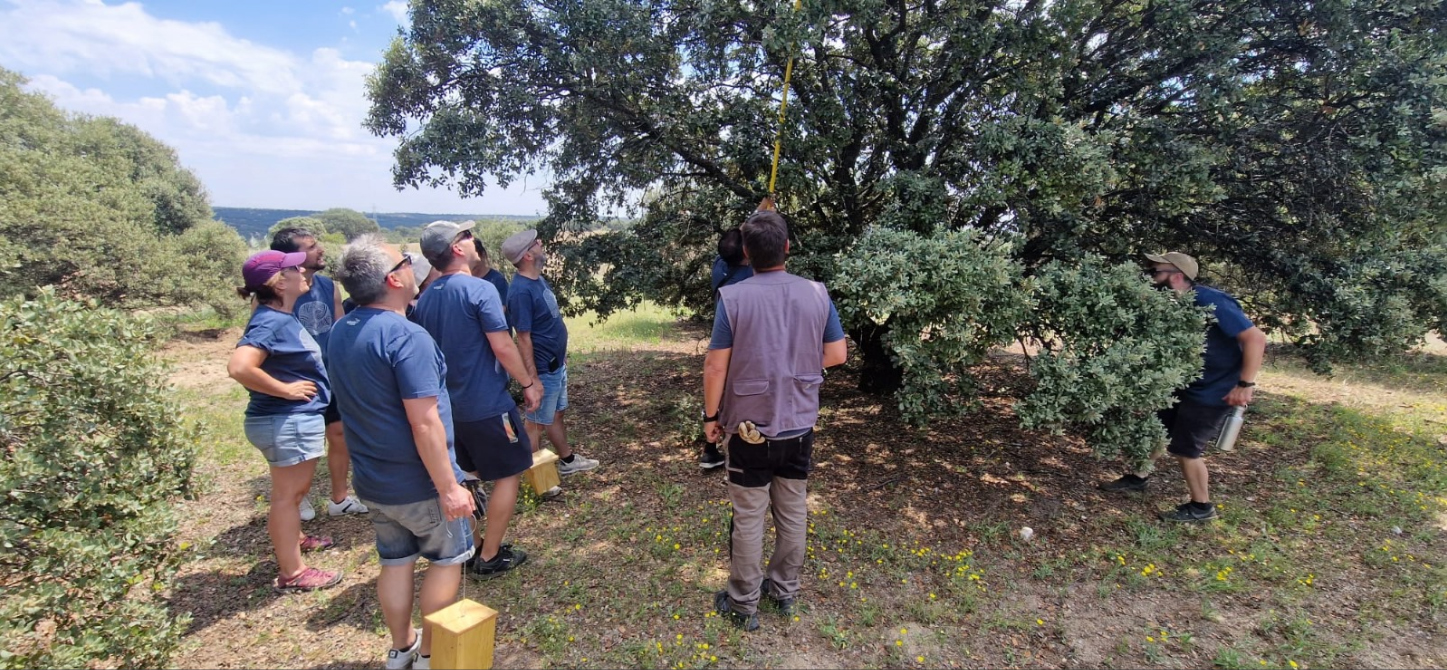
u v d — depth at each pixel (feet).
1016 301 12.40
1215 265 19.13
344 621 9.75
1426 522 12.97
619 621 9.71
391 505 7.59
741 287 8.64
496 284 14.76
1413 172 14.12
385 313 7.41
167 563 8.95
